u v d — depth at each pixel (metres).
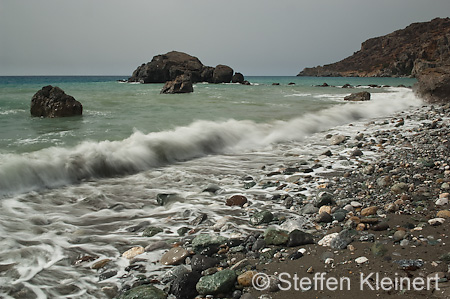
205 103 19.44
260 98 24.11
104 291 2.96
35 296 2.85
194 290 2.91
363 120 15.09
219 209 5.00
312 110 16.50
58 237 4.05
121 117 12.95
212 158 8.38
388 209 4.41
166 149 8.20
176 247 3.70
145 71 56.84
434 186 5.18
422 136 9.41
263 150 9.29
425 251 3.23
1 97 20.59
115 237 4.10
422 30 169.75
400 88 41.06
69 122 11.53
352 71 174.38
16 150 7.15
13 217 4.59
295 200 5.26
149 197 5.54
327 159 7.83
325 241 3.71
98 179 6.54
